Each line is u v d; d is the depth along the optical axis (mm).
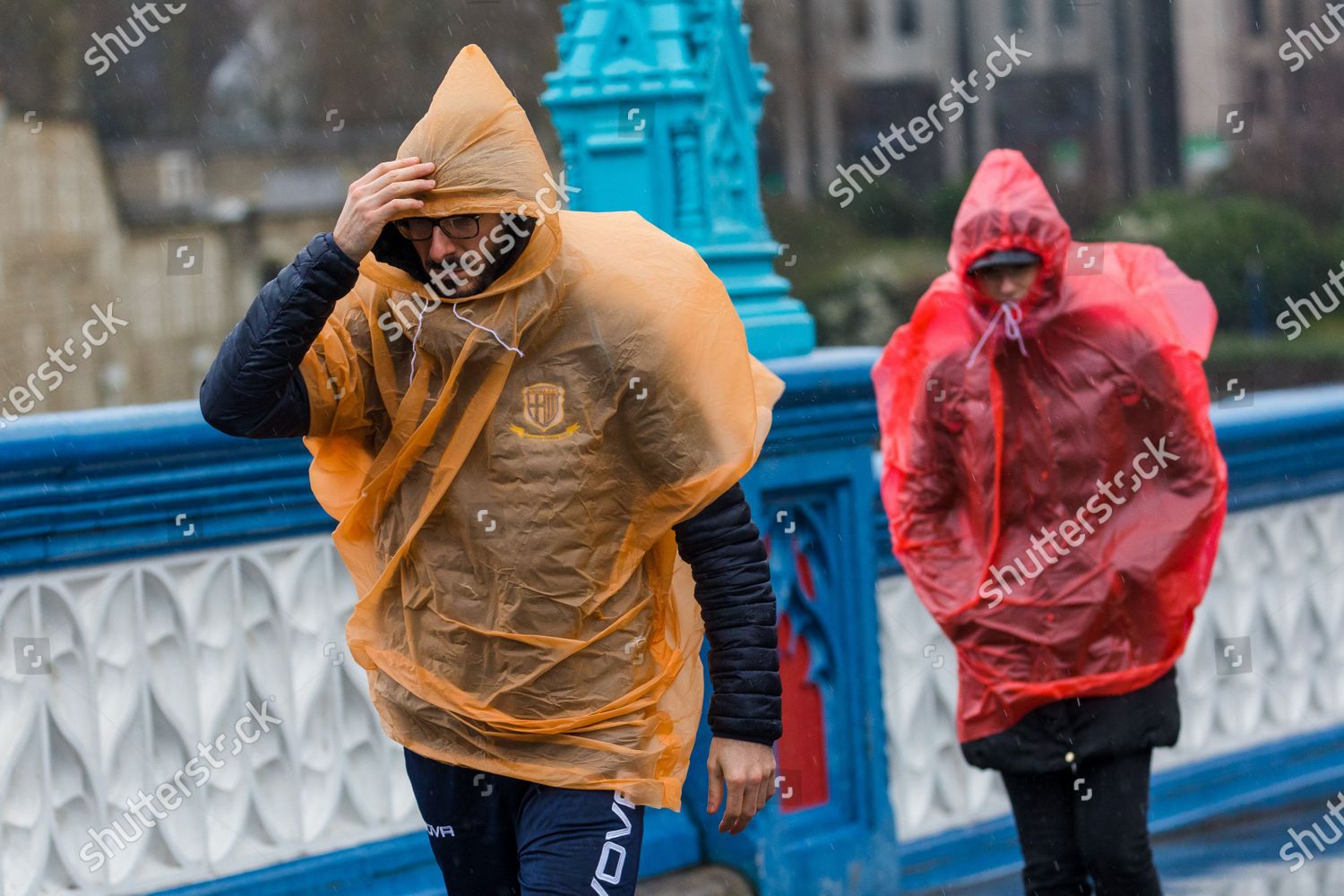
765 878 8484
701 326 5660
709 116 8523
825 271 57938
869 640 9039
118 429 6910
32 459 6695
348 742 7812
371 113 52375
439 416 5535
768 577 5812
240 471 7312
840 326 54656
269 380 5344
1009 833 9922
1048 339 7906
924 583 8227
